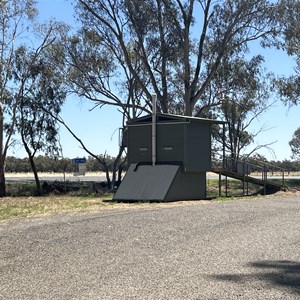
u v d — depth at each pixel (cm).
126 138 2709
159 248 945
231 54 4106
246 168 3334
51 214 1616
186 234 1093
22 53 4056
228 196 2986
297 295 646
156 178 2377
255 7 3847
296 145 8031
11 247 956
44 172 8356
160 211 1546
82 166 4672
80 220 1328
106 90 4225
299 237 1070
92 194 3488
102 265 811
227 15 3900
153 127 2489
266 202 1973
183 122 2442
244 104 4553
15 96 4041
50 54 4119
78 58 4144
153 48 3997
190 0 3903
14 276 748
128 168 2500
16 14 3903
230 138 5053
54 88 4203
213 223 1259
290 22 3878
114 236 1066
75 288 680
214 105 4362
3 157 3953
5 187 4200
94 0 3878
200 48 3953
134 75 3931
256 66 4272
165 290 668
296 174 7381
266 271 771
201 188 2578
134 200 2314
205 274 752
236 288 677
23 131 4200
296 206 1747
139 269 783
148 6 3856
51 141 4259
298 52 4141
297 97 4581
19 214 1684
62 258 863
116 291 664
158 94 3953
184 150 2434
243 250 928
